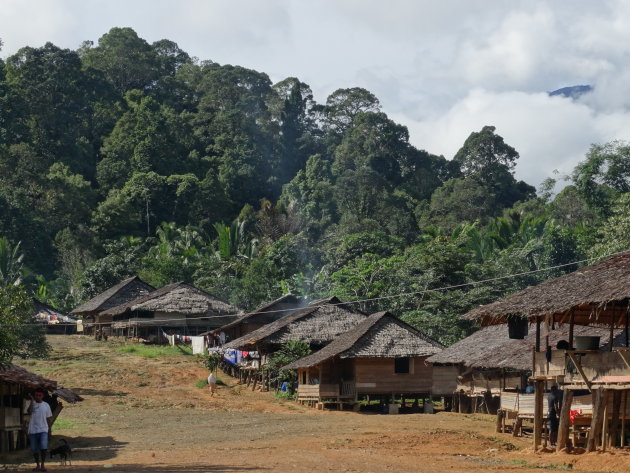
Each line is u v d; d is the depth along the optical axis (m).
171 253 84.56
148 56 143.00
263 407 40.81
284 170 129.50
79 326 74.19
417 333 41.19
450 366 40.84
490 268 59.75
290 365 43.31
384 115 125.44
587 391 23.81
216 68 147.88
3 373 24.69
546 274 64.94
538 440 23.12
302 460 20.73
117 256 85.81
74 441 27.70
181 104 140.50
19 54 120.06
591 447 21.03
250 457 21.66
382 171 120.06
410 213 101.31
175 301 65.69
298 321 47.91
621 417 22.16
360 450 23.25
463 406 39.25
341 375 41.28
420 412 40.94
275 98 137.88
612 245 48.97
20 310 26.55
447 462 20.59
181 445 26.00
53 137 115.56
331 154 130.50
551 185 78.50
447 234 97.50
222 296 73.81
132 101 131.62
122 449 25.14
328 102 144.75
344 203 106.00
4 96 111.44
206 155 126.25
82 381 48.28
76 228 97.75
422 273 60.94
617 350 20.30
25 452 24.91
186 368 54.19
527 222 76.62
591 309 24.05
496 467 19.56
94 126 123.75
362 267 68.31
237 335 59.31
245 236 92.75
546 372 23.09
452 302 54.31
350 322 48.25
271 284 75.25
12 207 90.25
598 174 67.12
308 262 84.44
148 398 43.16
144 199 106.75
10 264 76.00
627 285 20.45
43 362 54.41
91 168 117.38
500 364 32.16
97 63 138.62
